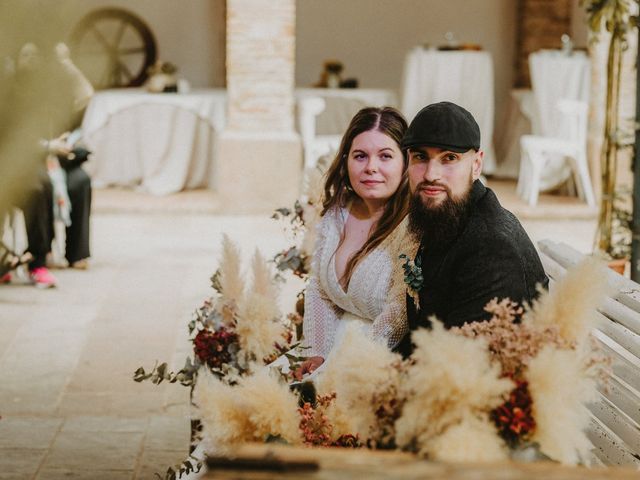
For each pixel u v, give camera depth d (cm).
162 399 528
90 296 755
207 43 1391
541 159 1110
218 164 1126
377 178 317
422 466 119
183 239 972
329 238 333
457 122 236
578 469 119
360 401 170
